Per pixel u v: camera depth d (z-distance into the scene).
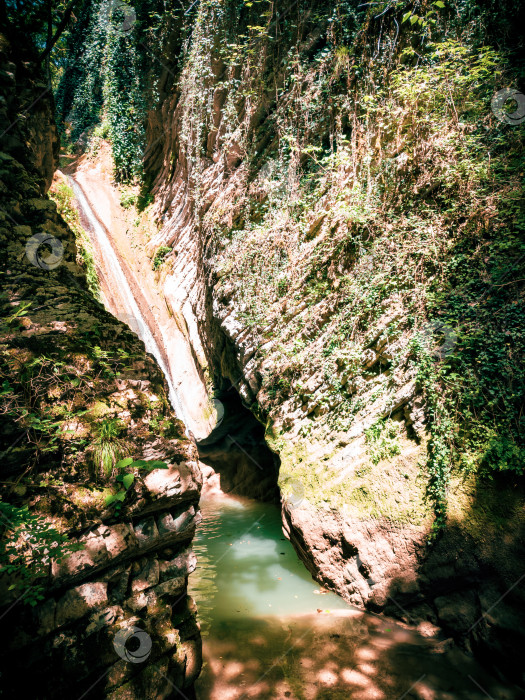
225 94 9.61
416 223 5.62
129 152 16.09
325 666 3.97
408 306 5.39
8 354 3.37
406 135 5.99
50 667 2.68
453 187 5.49
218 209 9.38
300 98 7.66
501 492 4.30
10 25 5.84
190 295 11.27
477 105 5.51
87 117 19.38
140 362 4.24
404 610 4.52
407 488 4.85
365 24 6.80
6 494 2.86
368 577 4.84
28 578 2.58
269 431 7.13
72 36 19.45
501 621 3.87
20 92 5.66
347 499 5.31
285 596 5.32
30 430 3.09
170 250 12.78
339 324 6.20
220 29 9.48
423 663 3.98
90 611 2.88
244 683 3.76
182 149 11.65
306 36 7.86
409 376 5.16
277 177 8.00
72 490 3.06
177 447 3.75
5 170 4.94
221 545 7.18
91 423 3.37
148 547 3.32
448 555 4.36
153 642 3.17
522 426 4.26
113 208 15.01
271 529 7.93
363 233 6.23
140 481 3.34
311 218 7.18
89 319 4.27
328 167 6.98
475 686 3.71
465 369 4.70
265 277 7.68
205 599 5.30
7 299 4.09
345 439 5.71
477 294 4.93
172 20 12.01
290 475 6.20
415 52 6.09
